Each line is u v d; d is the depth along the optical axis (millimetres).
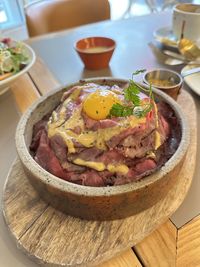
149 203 214
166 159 226
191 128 294
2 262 204
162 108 268
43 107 276
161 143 232
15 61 395
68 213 217
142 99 236
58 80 410
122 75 413
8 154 290
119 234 206
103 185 214
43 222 215
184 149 221
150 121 225
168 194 230
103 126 216
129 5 1110
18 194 236
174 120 256
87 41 443
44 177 204
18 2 952
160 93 277
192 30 450
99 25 569
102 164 216
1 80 364
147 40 505
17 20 981
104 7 632
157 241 210
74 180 218
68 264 191
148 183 197
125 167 216
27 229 210
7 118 342
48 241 203
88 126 223
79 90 258
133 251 206
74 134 223
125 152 217
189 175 245
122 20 584
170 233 214
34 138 256
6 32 956
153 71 357
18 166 262
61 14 605
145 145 223
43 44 511
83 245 200
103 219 213
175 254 201
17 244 204
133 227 209
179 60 438
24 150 224
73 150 219
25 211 223
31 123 263
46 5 591
